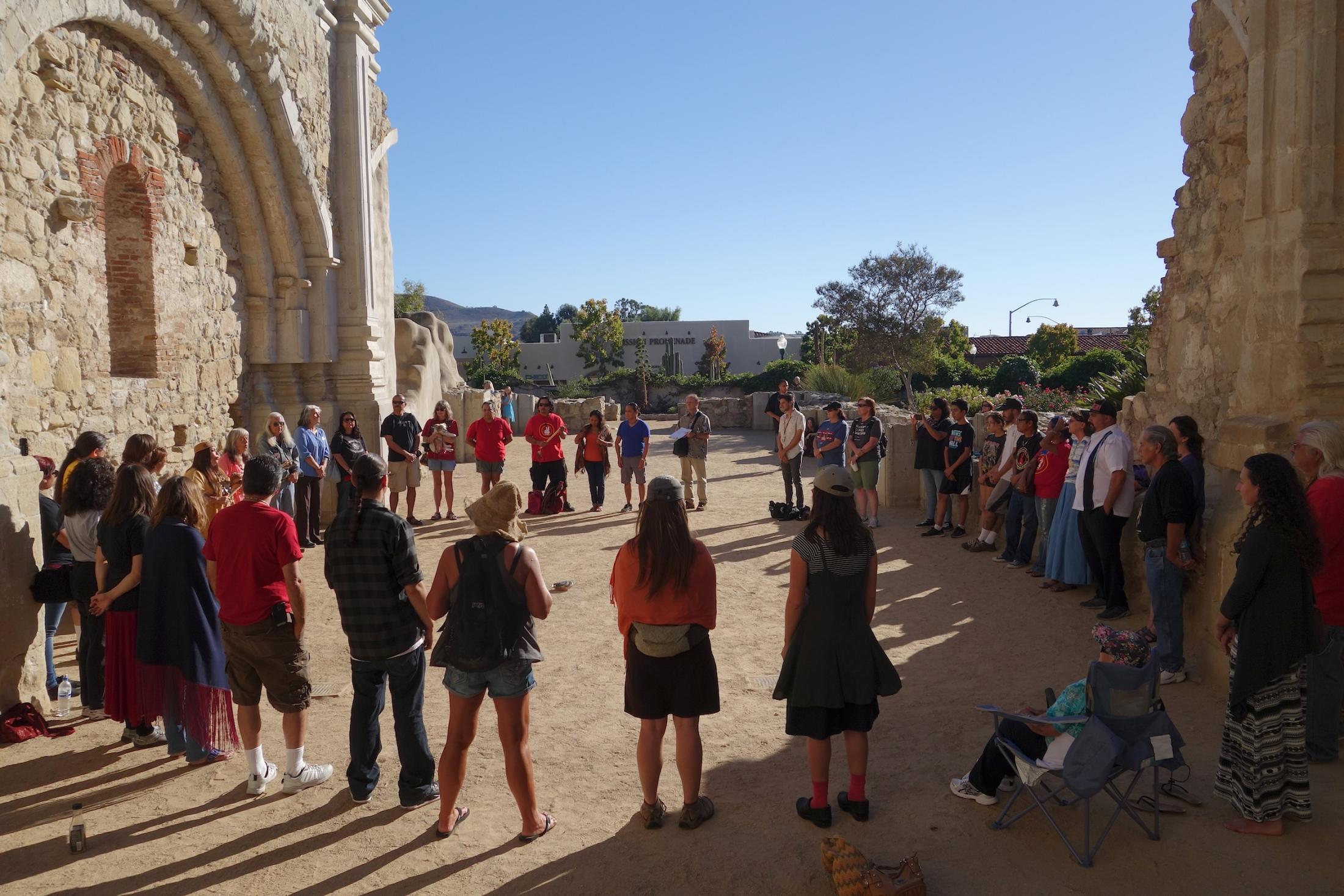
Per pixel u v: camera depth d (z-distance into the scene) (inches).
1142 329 1357.0
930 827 168.1
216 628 201.5
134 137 368.5
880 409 820.0
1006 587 343.9
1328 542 177.2
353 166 514.3
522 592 165.0
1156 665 155.2
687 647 164.9
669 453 852.0
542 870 157.6
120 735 220.4
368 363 529.0
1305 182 238.7
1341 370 237.9
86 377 336.2
